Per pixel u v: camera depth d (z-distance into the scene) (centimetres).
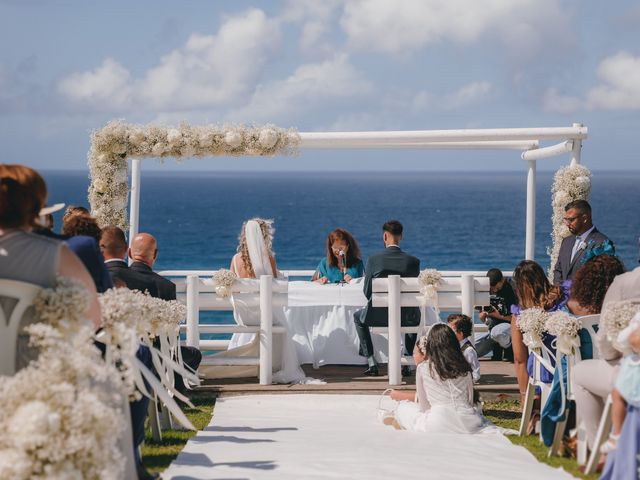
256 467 505
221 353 872
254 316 852
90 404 348
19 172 403
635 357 471
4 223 398
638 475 464
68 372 361
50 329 370
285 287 842
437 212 9475
